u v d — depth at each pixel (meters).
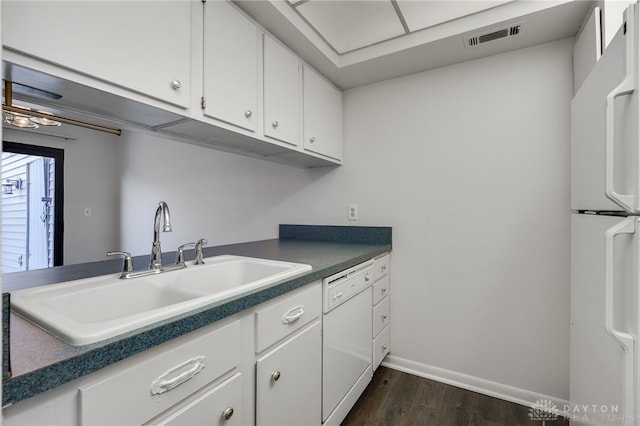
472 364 1.88
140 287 1.10
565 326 1.66
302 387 1.19
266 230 2.61
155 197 3.53
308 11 1.51
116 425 0.61
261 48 1.50
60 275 1.12
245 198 2.73
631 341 0.75
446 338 1.96
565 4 1.38
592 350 1.02
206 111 1.20
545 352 1.70
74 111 1.08
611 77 0.85
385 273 2.05
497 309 1.82
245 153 1.88
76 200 3.83
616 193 0.78
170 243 3.28
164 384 0.69
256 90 1.45
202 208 3.02
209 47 1.21
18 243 3.63
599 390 0.96
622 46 0.78
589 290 1.05
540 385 1.71
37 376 0.49
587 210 1.09
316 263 1.40
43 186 3.71
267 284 1.02
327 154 2.07
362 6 1.48
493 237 1.83
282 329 1.08
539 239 1.71
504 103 1.79
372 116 2.19
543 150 1.70
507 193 1.79
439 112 1.97
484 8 1.51
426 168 2.02
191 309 0.78
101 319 0.97
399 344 2.11
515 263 1.77
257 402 0.97
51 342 0.59
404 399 1.77
